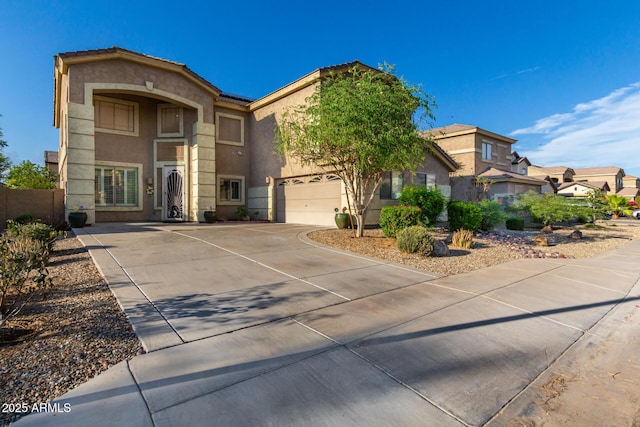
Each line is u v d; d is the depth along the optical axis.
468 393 2.97
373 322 4.47
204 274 6.68
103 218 17.03
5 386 2.91
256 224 17.09
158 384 2.99
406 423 2.56
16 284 4.54
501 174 26.84
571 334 4.31
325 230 14.00
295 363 3.38
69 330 4.04
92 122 15.09
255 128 20.53
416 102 10.12
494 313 4.92
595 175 53.25
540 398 2.95
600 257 10.16
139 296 5.30
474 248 10.95
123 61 15.83
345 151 10.50
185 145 18.36
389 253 9.30
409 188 14.81
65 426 2.45
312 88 15.99
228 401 2.77
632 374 3.39
